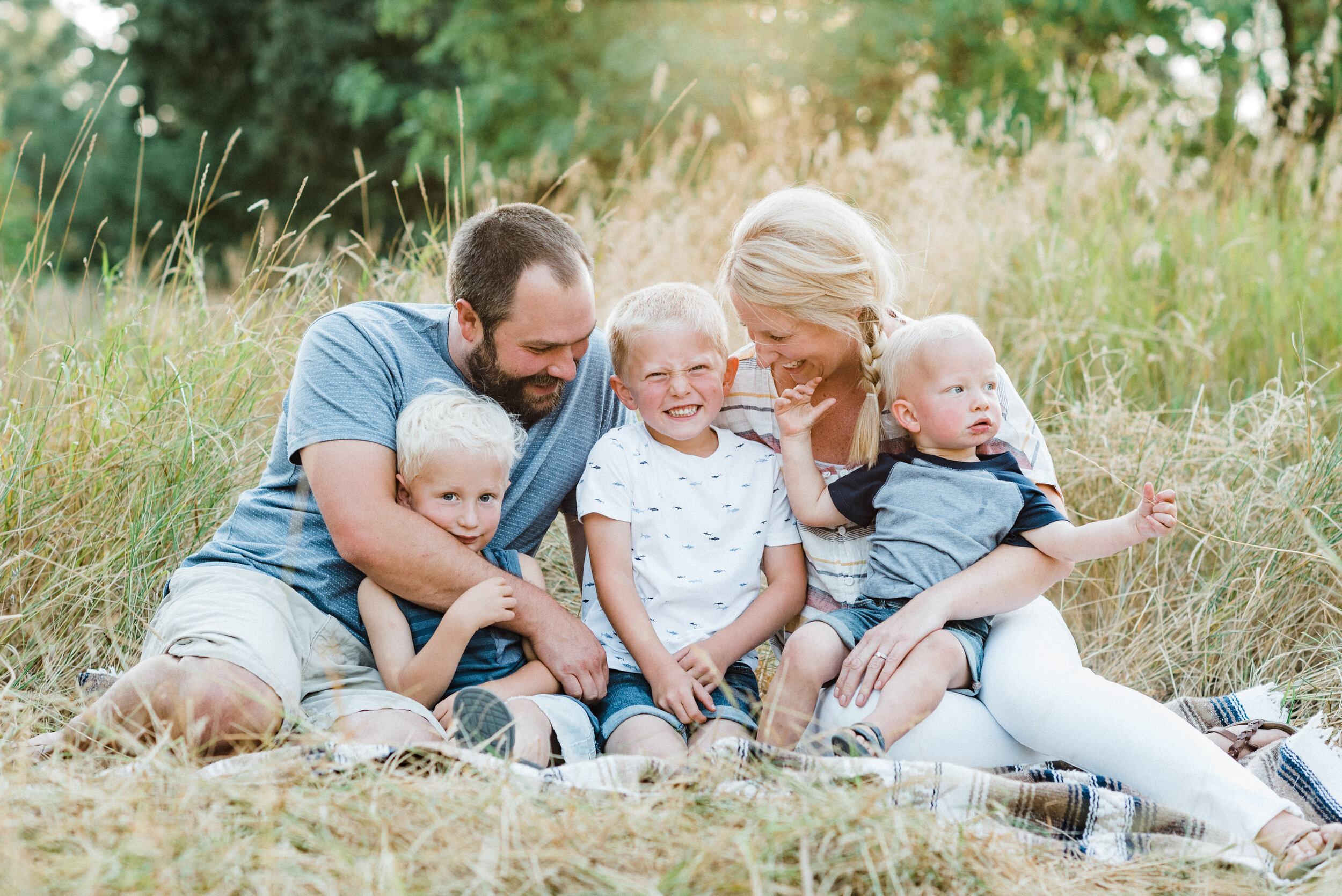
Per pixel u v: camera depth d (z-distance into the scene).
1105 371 3.68
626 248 4.40
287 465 2.38
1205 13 8.10
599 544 2.33
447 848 1.49
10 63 25.03
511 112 10.30
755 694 2.31
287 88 16.19
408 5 12.93
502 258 2.26
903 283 2.56
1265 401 3.36
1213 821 1.76
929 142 4.68
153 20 17.34
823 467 2.44
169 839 1.43
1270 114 5.09
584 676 2.18
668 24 9.43
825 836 1.54
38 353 3.00
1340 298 4.07
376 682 2.24
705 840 1.53
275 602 2.19
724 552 2.34
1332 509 2.85
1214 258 4.29
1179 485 3.12
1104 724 1.89
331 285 3.60
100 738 1.90
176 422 2.94
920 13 9.12
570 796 1.68
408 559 2.16
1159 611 2.88
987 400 2.25
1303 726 2.26
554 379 2.40
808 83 9.07
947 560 2.20
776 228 2.30
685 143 5.07
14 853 1.36
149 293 3.45
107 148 18.64
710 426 2.53
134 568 2.64
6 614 2.49
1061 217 4.72
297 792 1.59
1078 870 1.67
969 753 2.04
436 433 2.22
